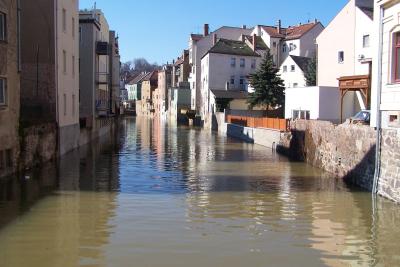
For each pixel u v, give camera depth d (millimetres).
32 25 29188
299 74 58469
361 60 31891
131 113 133625
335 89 34188
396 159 16188
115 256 10508
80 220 13617
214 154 32375
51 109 29250
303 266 10047
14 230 12531
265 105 54781
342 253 10930
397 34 16781
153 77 130250
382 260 10500
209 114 65375
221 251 10922
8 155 20781
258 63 71875
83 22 44344
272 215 14578
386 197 16969
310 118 34969
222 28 81062
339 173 22500
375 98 18016
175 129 63844
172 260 10273
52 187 18766
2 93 19922
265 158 30266
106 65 59281
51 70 29297
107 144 39500
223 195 17688
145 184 19844
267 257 10555
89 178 21156
